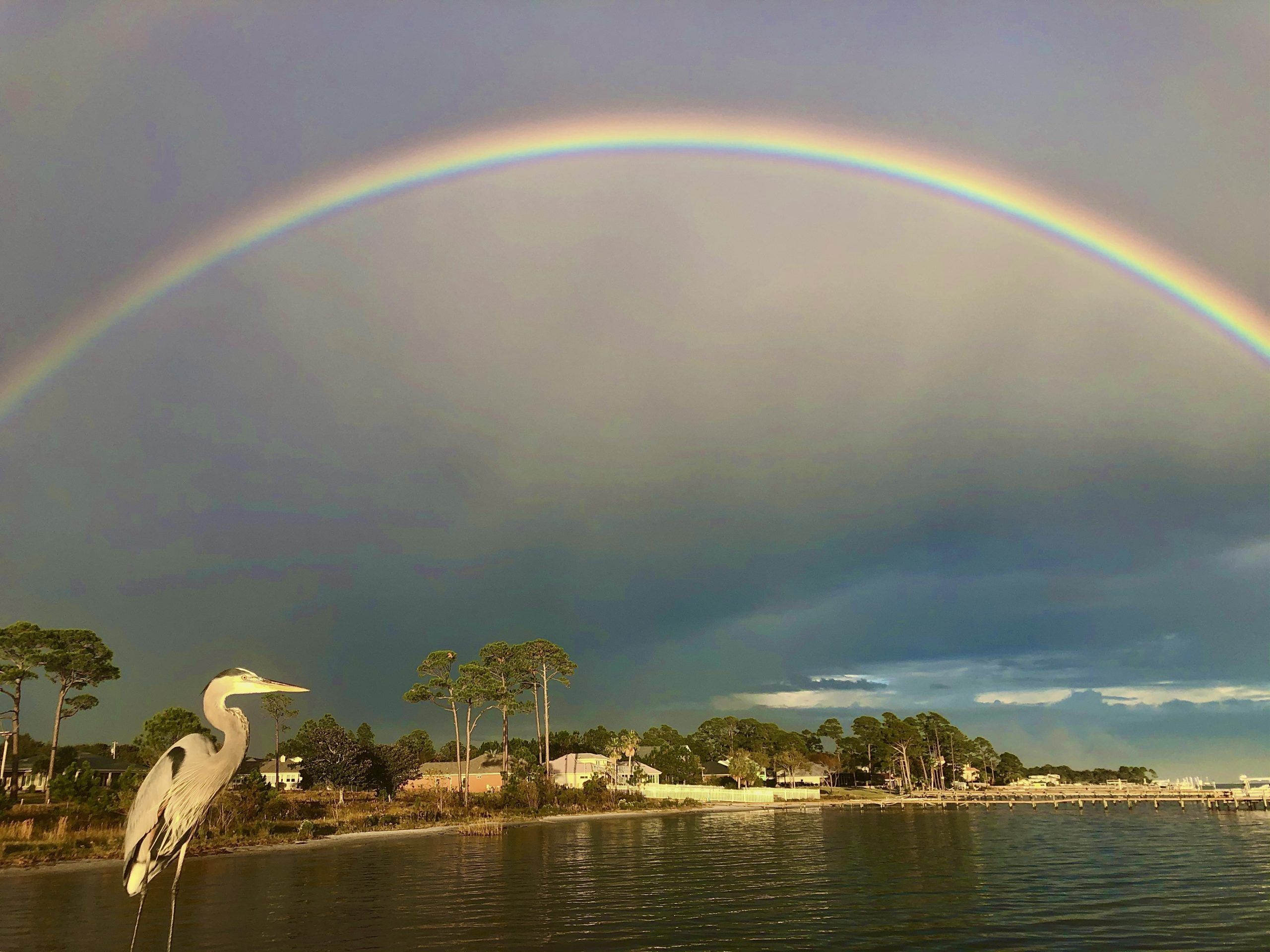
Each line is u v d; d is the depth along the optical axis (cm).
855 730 17450
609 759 12938
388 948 1934
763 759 14412
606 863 3953
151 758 8012
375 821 6650
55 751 7650
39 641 7525
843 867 3725
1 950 1911
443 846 5062
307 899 2775
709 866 3778
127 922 2323
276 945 1975
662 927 2195
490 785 11844
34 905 2691
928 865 3825
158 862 1137
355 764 9162
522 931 2148
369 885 3159
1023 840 5362
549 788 9369
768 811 9931
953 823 7631
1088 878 3291
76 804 5638
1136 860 4009
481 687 10031
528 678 11338
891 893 2852
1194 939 2025
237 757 1141
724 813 9562
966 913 2430
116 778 9094
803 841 5344
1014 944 1986
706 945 1969
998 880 3250
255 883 3281
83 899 2848
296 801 7906
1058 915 2395
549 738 13112
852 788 17250
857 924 2238
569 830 6625
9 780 8250
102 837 4809
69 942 2022
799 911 2467
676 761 13975
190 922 2319
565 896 2795
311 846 5156
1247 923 2228
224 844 5094
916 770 17612
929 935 2088
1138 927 2191
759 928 2189
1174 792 10844
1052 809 10575
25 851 4269
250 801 5981
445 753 16362
